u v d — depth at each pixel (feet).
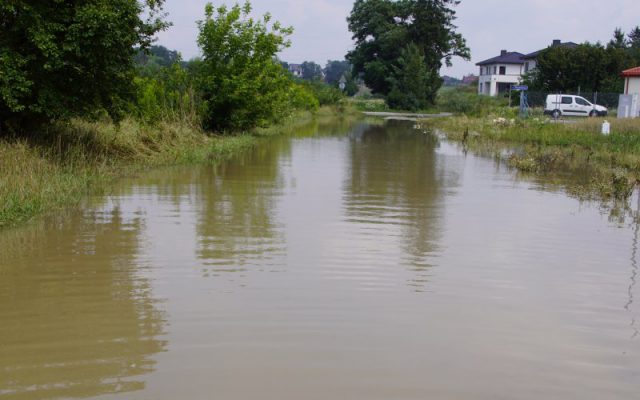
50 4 41.50
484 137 92.22
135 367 15.42
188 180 43.78
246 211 33.86
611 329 18.94
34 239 26.86
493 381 15.34
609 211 37.14
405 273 23.61
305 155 63.93
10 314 18.61
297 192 40.47
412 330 18.22
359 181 46.47
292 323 18.40
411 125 135.54
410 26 242.17
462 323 18.92
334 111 198.18
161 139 56.75
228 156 60.03
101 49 42.09
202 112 72.49
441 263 25.08
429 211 35.53
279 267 23.79
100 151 47.57
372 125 133.08
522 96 125.29
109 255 24.73
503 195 41.88
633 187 45.68
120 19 42.98
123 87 47.65
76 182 37.73
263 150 67.97
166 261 24.14
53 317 18.44
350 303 20.20
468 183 47.14
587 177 51.52
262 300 20.20
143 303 19.71
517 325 18.94
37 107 41.47
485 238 29.45
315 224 31.22
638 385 15.40
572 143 75.66
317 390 14.53
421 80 222.89
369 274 23.30
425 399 14.33
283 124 107.14
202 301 19.98
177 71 75.77
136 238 27.40
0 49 39.78
